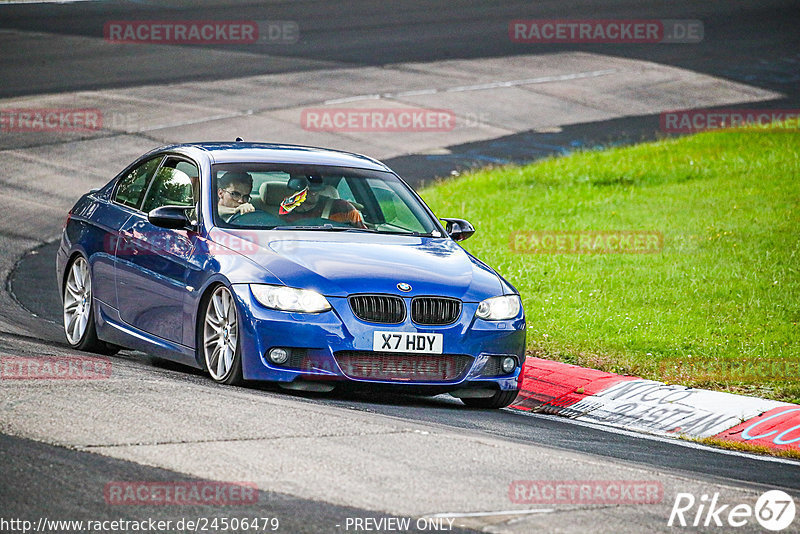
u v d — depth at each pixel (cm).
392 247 3094
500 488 2011
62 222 6009
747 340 3947
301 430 2317
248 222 3100
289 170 3300
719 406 3170
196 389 2680
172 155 3400
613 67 11362
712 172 7288
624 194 6819
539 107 9712
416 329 2845
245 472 1998
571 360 3716
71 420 2262
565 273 5012
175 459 2047
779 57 12044
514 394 3055
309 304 2808
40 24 12356
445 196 6788
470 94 10000
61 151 7512
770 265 5069
